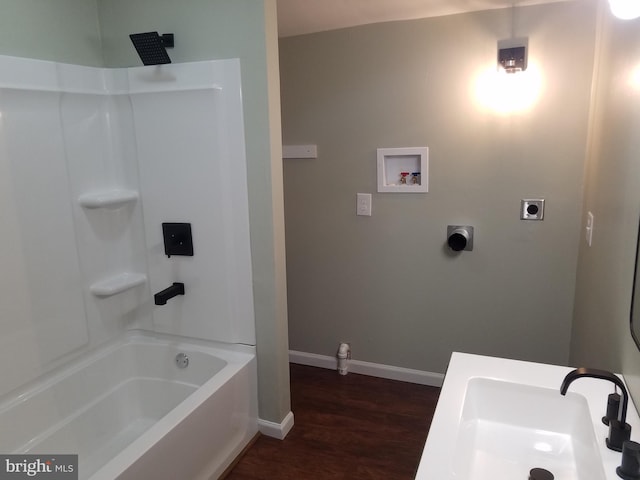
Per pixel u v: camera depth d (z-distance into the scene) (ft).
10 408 5.76
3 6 5.57
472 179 7.81
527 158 7.43
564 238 7.46
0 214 5.56
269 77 6.20
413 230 8.38
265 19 6.03
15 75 5.66
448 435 3.54
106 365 7.20
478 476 3.68
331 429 7.55
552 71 7.06
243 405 6.89
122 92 6.89
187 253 7.10
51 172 6.19
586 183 6.95
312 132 8.71
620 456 3.28
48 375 6.37
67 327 6.55
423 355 8.80
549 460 3.85
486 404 4.40
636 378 3.82
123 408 7.46
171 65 6.57
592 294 5.87
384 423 7.69
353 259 8.93
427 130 7.93
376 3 6.97
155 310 7.57
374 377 9.18
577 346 6.93
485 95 7.47
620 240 4.52
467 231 7.97
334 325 9.37
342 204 8.78
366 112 8.27
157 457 5.17
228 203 6.73
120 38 6.87
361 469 6.61
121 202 7.05
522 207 7.59
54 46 6.26
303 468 6.65
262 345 7.09
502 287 7.99
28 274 5.95
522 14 7.06
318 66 8.43
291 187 9.10
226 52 6.30
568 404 4.15
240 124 6.42
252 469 6.64
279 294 6.91
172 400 7.52
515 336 8.09
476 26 7.33
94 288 6.96
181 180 6.89
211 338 7.32
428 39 7.65
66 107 6.39
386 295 8.83
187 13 6.40
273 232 6.61
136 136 7.00
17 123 5.72
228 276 6.96
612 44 5.37
